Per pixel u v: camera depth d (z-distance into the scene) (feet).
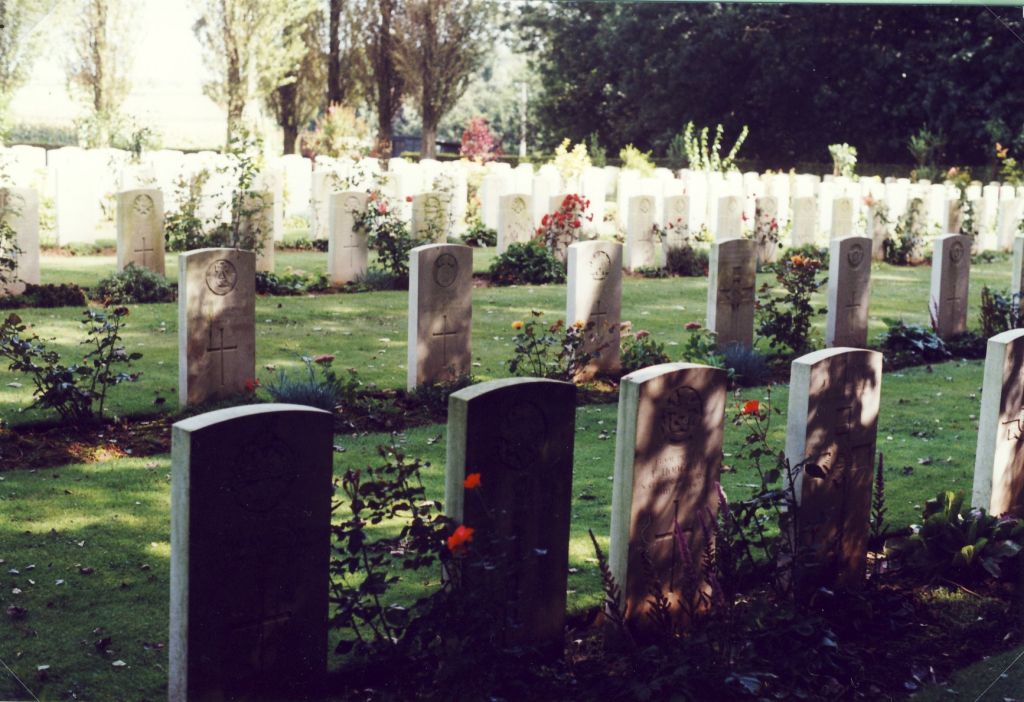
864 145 105.09
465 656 12.79
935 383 32.17
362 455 22.63
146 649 14.32
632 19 104.63
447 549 13.17
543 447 14.12
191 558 11.85
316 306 40.11
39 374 23.79
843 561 16.60
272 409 12.30
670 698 12.99
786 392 30.17
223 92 79.00
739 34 103.86
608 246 30.35
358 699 13.19
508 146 113.70
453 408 13.55
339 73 87.15
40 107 71.77
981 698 13.85
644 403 14.40
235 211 45.98
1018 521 18.42
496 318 39.52
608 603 14.55
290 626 12.73
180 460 11.78
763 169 108.88
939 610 16.51
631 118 111.24
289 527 12.53
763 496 15.78
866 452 16.62
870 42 102.27
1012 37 95.20
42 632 14.62
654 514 14.88
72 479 20.76
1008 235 71.67
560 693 13.39
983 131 97.81
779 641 14.24
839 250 35.04
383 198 56.44
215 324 25.43
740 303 33.50
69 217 51.19
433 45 87.35
